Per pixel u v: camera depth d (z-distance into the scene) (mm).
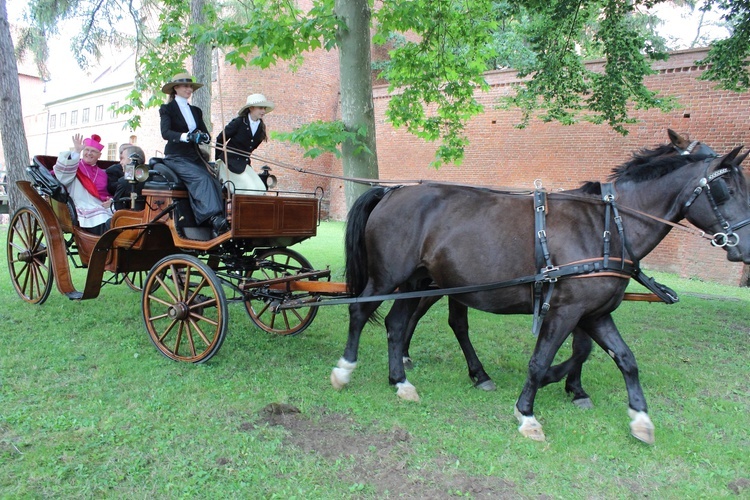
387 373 4828
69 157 5887
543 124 14477
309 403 4086
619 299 3764
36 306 6277
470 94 8578
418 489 3047
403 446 3521
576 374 4418
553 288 3688
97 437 3381
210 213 4832
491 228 3852
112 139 27672
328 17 6188
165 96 10031
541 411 4188
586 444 3674
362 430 3730
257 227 4742
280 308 4734
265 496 2914
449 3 7559
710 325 7121
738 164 3584
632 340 6301
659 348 6000
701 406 4395
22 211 6367
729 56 7672
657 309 7977
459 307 4738
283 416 3863
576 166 13969
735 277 11906
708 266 12289
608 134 13414
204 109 12047
